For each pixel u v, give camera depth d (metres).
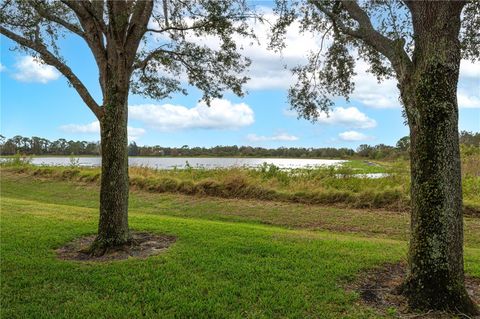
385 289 5.54
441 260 4.87
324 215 12.71
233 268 6.31
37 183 20.92
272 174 17.67
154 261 6.70
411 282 5.09
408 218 11.94
